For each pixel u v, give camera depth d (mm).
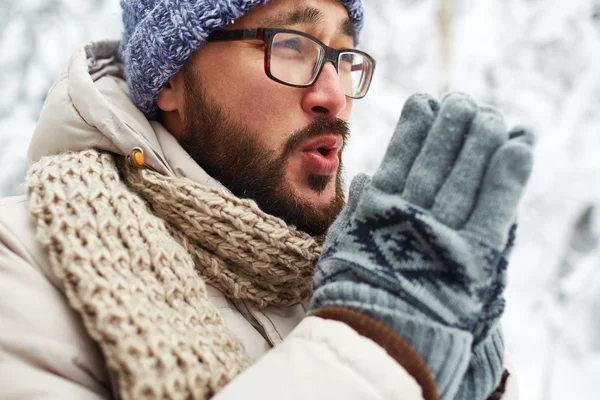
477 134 613
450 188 606
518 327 2580
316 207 868
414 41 3057
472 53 3057
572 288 2666
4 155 2447
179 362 552
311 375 525
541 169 2781
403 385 531
